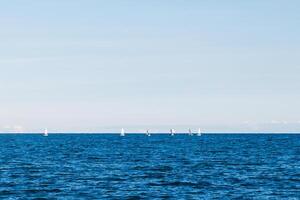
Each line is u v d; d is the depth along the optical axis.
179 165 115.19
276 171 100.19
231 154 161.75
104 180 84.62
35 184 79.69
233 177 89.44
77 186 77.56
